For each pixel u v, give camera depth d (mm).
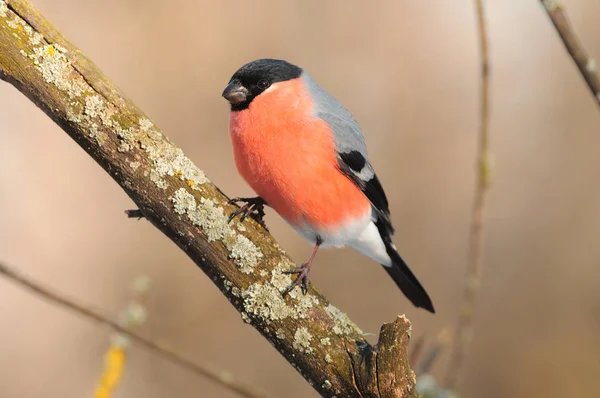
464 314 6539
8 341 11242
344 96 13977
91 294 11859
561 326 12422
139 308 6332
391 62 14258
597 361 11945
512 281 12992
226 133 13117
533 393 11898
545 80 14656
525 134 14219
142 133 4859
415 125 13945
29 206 12242
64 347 11375
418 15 14539
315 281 12484
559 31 5297
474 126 14023
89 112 4781
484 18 6582
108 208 12570
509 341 12383
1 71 4676
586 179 13617
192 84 13242
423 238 13266
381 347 4559
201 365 6508
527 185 13781
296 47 13977
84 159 12844
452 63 14461
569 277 12875
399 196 13516
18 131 12703
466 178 13602
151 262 12242
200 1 13562
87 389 11109
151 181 4875
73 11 13164
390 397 4594
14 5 4660
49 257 11992
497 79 14641
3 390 10930
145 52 13203
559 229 13297
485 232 13398
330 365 4777
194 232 4930
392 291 12461
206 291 12172
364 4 14406
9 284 11570
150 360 11352
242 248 4945
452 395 6039
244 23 13758
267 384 11688
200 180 4973
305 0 14164
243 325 12070
